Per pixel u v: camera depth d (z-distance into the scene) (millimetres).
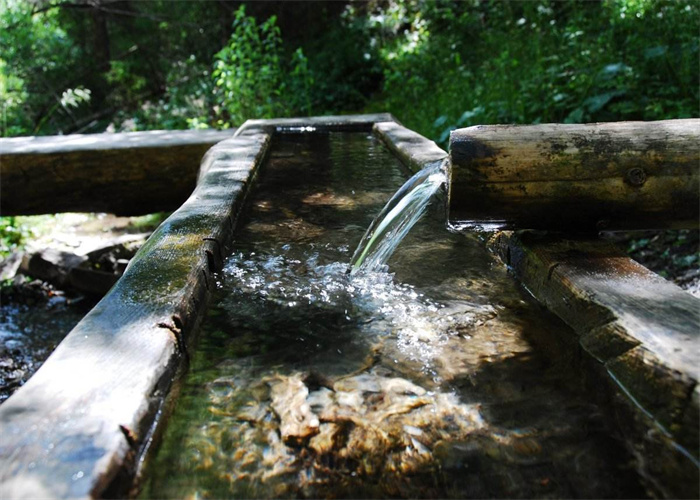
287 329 2027
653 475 1331
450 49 9164
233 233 2830
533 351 1872
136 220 6371
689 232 4531
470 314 2125
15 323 4441
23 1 12711
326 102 10125
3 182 5129
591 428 1505
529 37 7605
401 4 11586
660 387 1401
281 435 1488
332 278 2430
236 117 8125
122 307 1790
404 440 1480
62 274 4941
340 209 3295
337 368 1795
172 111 10820
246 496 1303
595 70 5797
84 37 14445
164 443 1442
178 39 13383
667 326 1587
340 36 11453
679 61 5488
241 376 1741
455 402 1627
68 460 1147
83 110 13570
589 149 2150
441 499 1308
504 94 6422
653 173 2150
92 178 5242
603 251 2174
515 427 1521
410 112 7707
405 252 2697
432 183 2604
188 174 5371
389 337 1979
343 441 1476
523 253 2330
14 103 11297
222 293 2273
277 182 3854
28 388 1373
